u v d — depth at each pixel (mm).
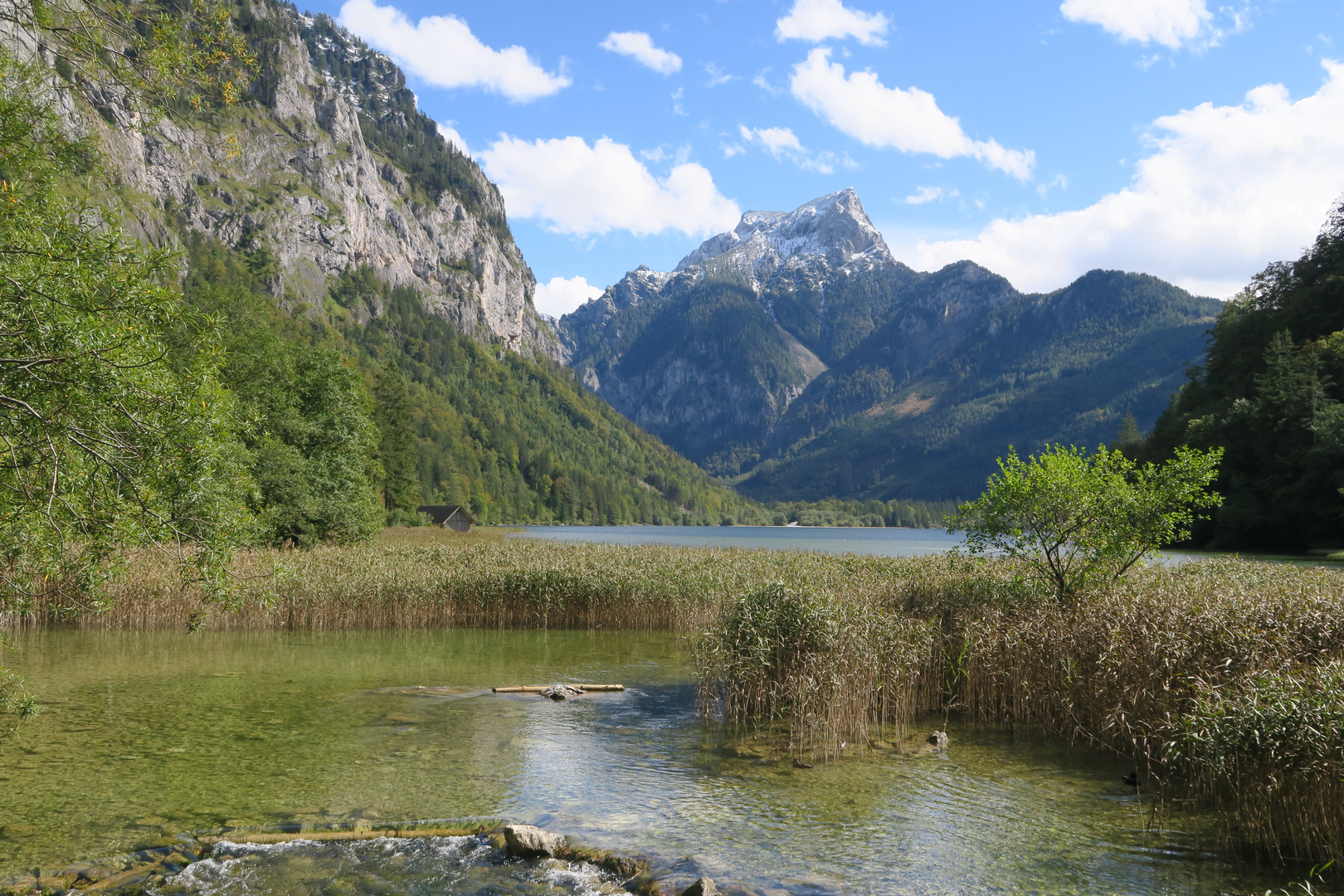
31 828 7293
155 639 18031
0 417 5801
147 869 6520
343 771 9039
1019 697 11492
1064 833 7305
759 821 7664
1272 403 48812
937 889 6148
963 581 15078
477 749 9961
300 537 31281
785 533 165000
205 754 9578
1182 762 8609
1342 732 6547
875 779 8906
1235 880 6266
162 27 7168
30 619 19078
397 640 18625
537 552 26719
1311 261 62531
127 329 6230
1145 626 10211
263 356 33219
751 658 11578
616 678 14641
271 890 6195
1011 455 13555
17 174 7141
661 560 24281
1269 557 42031
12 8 6625
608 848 7000
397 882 6367
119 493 6715
